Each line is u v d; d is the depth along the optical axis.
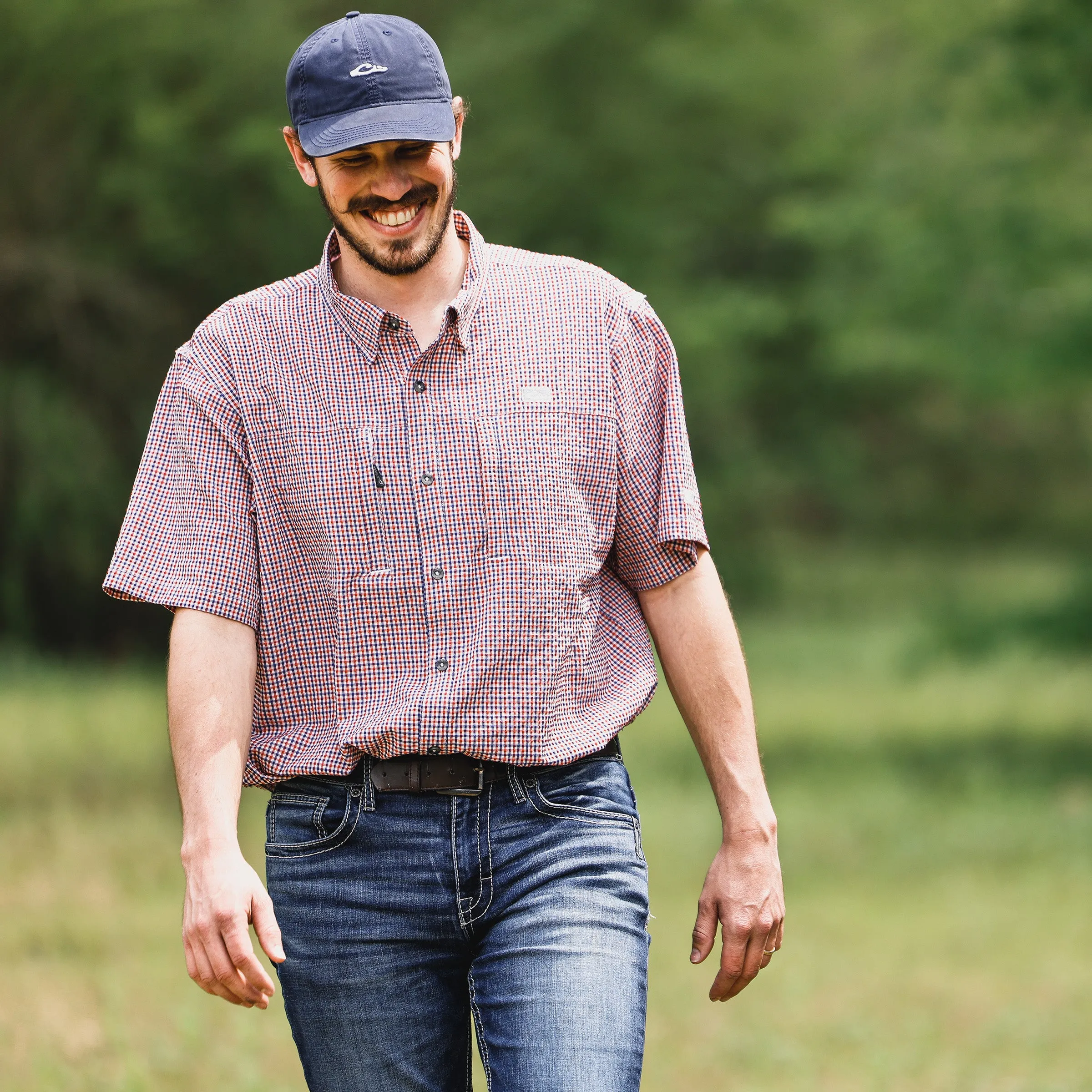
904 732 36.50
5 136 38.00
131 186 37.53
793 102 50.16
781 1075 12.71
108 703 35.16
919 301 29.00
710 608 6.22
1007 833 25.12
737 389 58.38
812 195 32.25
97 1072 11.55
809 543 80.31
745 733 6.18
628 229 45.81
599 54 44.91
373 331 5.90
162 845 21.58
